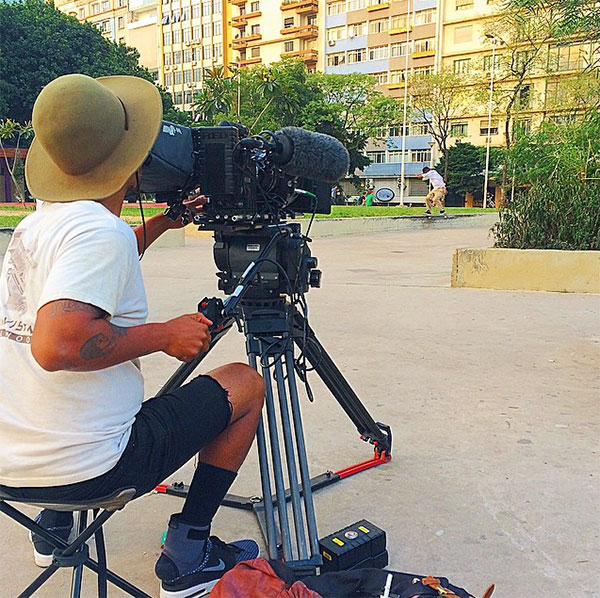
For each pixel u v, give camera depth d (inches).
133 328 56.6
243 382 70.2
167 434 62.4
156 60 2682.1
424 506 95.6
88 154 57.3
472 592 75.4
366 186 1972.2
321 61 2143.2
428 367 165.3
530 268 279.3
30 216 61.2
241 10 2347.4
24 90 1350.9
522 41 1141.1
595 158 296.2
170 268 356.2
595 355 176.7
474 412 132.8
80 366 52.0
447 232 664.4
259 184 77.8
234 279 85.2
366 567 78.2
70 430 56.0
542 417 129.9
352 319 224.5
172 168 70.9
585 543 85.4
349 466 109.1
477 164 1733.5
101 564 62.4
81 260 52.4
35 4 1439.5
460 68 1702.8
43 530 60.1
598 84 561.3
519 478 103.8
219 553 74.9
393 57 1972.2
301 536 78.2
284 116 1497.3
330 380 96.0
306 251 85.0
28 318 56.2
